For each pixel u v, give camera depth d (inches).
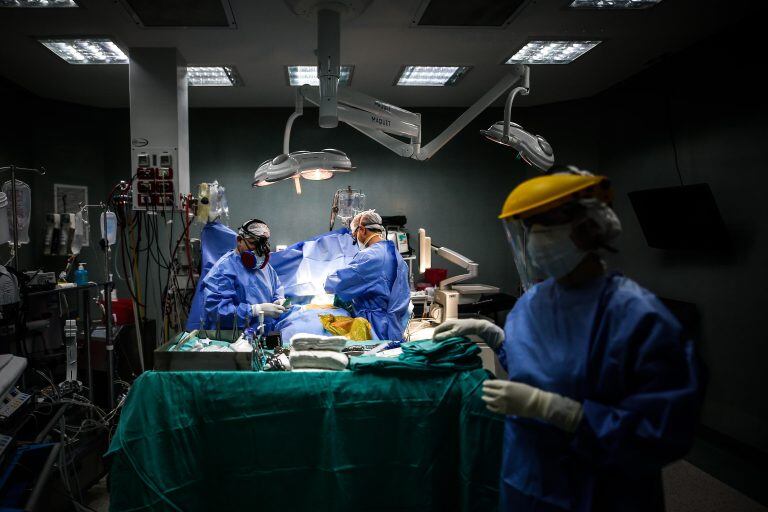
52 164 183.6
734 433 128.8
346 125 200.7
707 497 108.0
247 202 199.2
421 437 75.2
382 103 117.0
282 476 76.0
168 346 87.0
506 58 147.6
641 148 160.6
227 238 134.3
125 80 164.4
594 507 50.0
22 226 127.9
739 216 125.7
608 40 135.0
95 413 119.6
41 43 134.6
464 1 112.2
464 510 73.5
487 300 166.2
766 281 119.2
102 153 196.9
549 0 112.3
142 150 136.6
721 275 132.3
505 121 113.0
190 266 132.3
